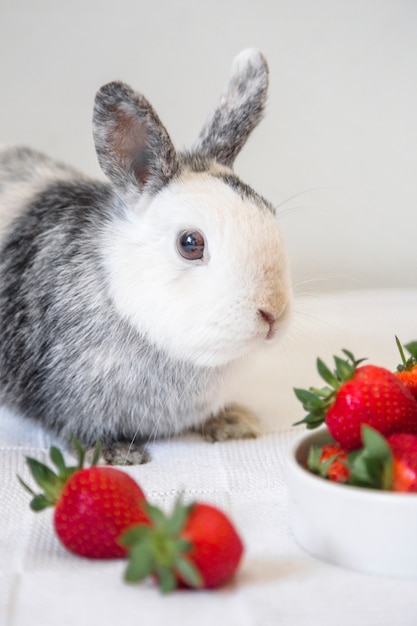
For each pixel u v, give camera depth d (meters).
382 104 0.96
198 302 0.54
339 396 0.45
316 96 0.96
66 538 0.44
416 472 0.42
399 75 0.96
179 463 0.57
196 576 0.37
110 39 0.93
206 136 0.62
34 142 0.95
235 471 0.55
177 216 0.55
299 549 0.45
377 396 0.44
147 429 0.61
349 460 0.43
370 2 0.94
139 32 0.93
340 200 0.98
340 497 0.42
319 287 1.00
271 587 0.41
